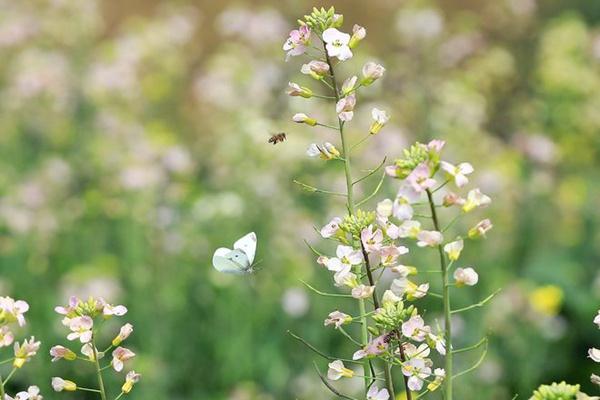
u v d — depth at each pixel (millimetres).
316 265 10242
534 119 14492
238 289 10102
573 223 12109
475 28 16891
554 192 12648
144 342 10023
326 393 8789
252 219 11188
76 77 14922
